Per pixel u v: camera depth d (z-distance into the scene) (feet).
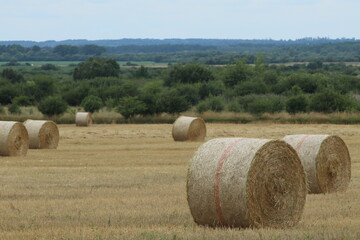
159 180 221.25
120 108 599.16
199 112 622.54
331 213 152.25
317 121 554.46
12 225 136.77
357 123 545.03
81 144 400.67
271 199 135.54
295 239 117.08
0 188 200.13
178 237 119.96
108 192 191.01
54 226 135.33
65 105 613.11
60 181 218.38
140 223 138.92
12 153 314.96
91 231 127.85
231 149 134.41
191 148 363.56
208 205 133.28
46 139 364.58
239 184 129.70
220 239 117.80
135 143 403.75
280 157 138.00
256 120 575.79
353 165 278.46
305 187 141.18
